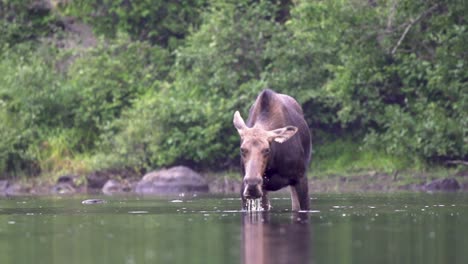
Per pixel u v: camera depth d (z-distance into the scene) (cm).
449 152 8362
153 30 10781
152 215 4919
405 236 3672
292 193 5350
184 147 8981
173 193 7856
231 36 9275
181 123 9112
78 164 9312
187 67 9956
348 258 3081
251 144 4638
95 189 9031
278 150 4859
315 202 5881
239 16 9388
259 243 3484
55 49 10844
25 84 9875
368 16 8281
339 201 5988
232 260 3078
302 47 8969
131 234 3888
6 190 9119
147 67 10275
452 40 7875
